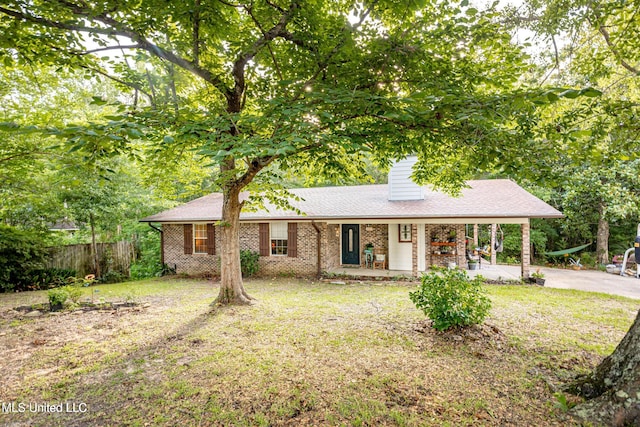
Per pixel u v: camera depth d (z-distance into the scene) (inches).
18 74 269.9
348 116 160.2
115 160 454.6
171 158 231.0
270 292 366.3
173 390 145.4
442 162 249.3
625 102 139.1
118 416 127.0
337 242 539.8
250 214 507.8
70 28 152.3
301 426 119.0
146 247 652.7
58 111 307.3
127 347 196.7
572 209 622.8
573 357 173.3
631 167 464.1
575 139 158.9
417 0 146.9
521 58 162.1
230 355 182.1
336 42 164.7
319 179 305.0
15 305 320.5
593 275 502.0
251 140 131.0
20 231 444.5
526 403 130.0
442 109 135.4
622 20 169.3
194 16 170.2
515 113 153.6
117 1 147.0
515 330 217.5
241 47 185.6
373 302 303.7
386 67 166.9
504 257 709.9
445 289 204.7
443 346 190.5
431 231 508.4
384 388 143.8
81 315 270.8
